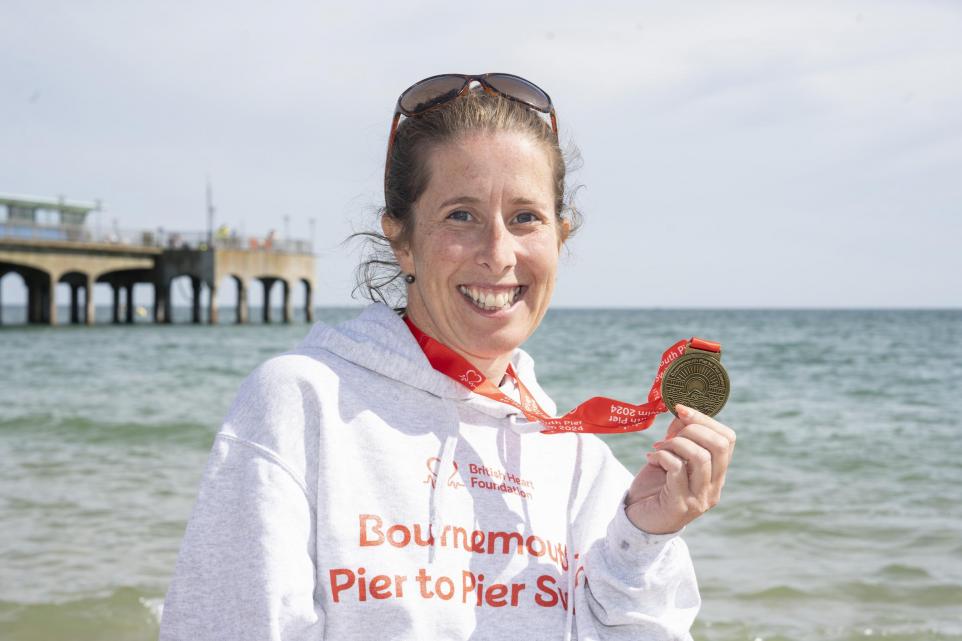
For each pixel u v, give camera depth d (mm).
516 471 1565
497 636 1396
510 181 1487
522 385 1714
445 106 1514
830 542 6281
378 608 1325
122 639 4422
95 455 9688
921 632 4578
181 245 45156
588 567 1532
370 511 1378
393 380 1488
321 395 1412
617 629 1507
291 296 48031
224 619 1277
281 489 1327
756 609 4922
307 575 1304
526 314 1550
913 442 11367
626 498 1518
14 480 8125
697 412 1474
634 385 19984
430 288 1522
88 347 31031
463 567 1419
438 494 1425
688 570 1558
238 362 25016
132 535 6129
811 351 35750
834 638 4488
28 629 4477
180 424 11977
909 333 57219
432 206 1508
